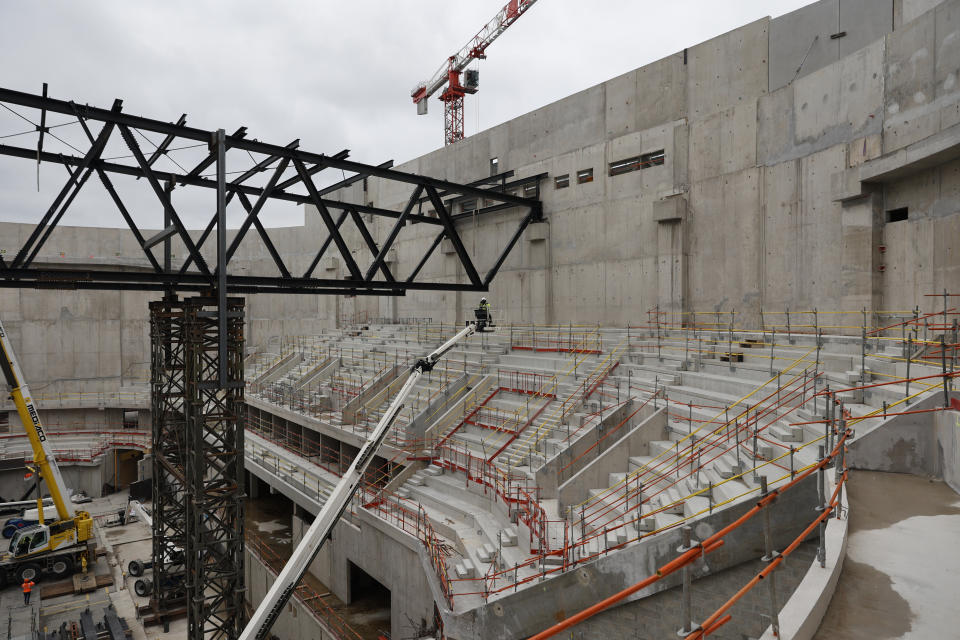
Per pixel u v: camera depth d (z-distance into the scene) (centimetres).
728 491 1298
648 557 1088
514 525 1844
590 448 2025
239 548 2170
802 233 2241
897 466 1138
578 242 3225
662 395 2114
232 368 2202
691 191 2692
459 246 2827
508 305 3656
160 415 2650
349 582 2544
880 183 1994
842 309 2084
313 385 4097
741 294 2480
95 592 2930
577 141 3241
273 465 3497
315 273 6038
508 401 2711
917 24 1805
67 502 3136
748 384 1880
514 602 1339
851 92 2052
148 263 5759
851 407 1417
